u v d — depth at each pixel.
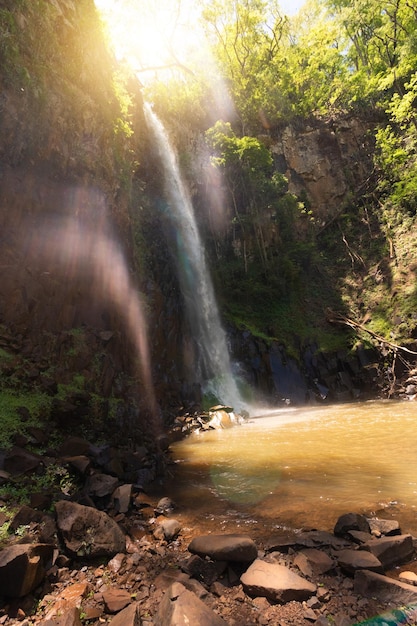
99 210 12.98
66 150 11.49
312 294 27.77
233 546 4.00
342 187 32.91
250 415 18.11
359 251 29.02
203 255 26.67
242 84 33.31
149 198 22.98
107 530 4.53
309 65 37.66
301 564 3.85
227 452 9.77
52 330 10.02
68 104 11.64
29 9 10.38
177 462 9.10
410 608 3.04
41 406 7.72
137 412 11.50
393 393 19.91
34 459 6.00
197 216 28.34
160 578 3.82
